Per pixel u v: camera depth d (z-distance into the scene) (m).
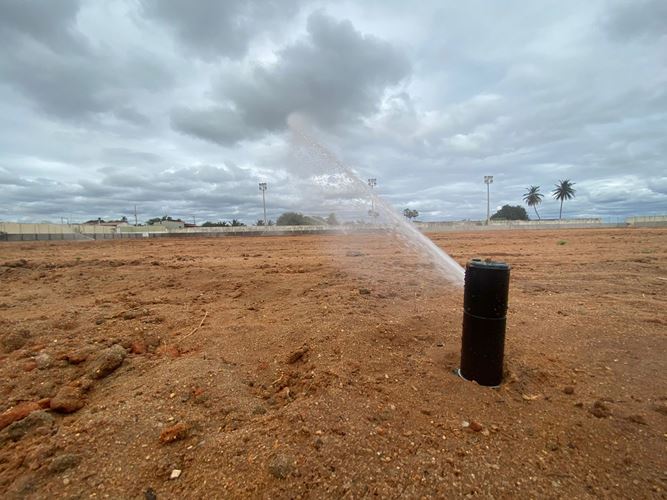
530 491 2.01
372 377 3.31
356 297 6.28
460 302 6.00
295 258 13.94
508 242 23.34
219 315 5.49
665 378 3.31
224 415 2.78
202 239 38.31
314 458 2.21
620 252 14.90
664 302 5.98
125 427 2.60
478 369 3.21
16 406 3.03
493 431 2.56
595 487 2.04
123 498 2.01
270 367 3.67
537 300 6.21
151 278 8.85
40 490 2.06
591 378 3.34
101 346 4.13
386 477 2.09
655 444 2.41
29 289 7.73
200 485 2.08
